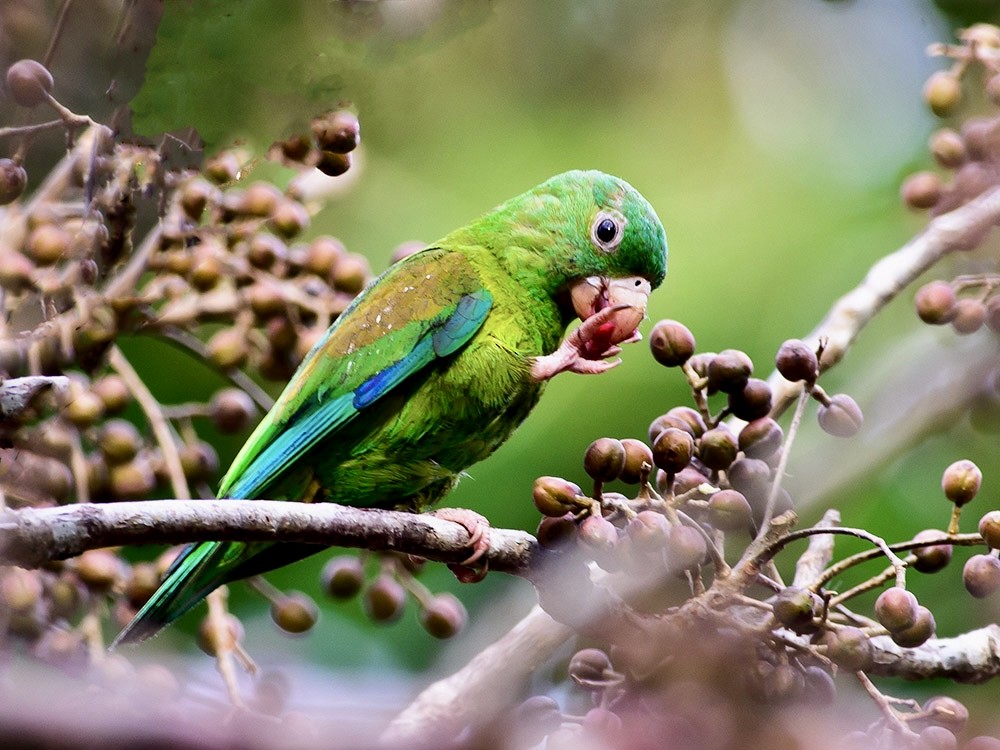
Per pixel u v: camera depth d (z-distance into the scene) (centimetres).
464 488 1284
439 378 966
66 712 525
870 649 687
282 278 1016
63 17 758
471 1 788
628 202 1015
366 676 1040
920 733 698
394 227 1570
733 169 1697
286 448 957
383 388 952
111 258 896
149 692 747
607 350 970
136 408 1260
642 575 731
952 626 1134
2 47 770
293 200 1048
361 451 970
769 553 705
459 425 975
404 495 997
